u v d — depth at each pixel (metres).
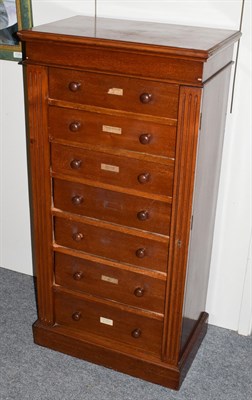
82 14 2.27
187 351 2.23
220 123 2.04
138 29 1.96
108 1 2.20
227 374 2.28
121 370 2.26
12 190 2.75
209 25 2.09
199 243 2.11
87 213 2.05
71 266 2.18
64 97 1.89
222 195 2.31
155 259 2.01
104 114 1.85
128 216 1.99
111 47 1.72
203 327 2.43
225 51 1.89
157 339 2.15
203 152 1.87
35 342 2.40
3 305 2.65
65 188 2.05
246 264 2.39
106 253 2.09
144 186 1.91
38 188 2.08
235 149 2.21
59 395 2.14
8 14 2.36
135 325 2.17
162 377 2.18
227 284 2.47
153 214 1.94
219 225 2.37
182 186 1.84
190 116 1.73
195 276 2.17
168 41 1.75
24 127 2.58
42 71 1.87
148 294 2.08
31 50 1.86
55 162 2.02
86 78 1.82
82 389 2.17
